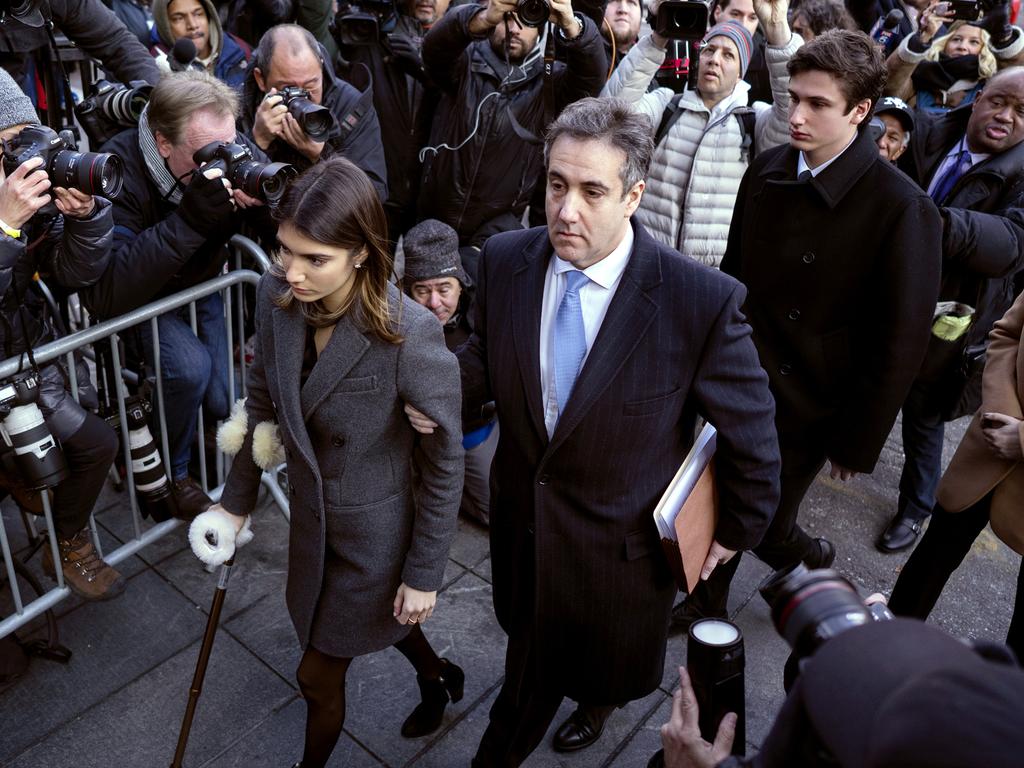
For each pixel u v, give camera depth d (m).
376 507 2.07
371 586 2.12
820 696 0.75
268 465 2.18
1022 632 2.57
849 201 2.50
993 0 4.00
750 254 2.69
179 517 3.08
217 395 3.34
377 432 2.00
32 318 2.54
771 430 1.99
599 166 1.77
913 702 0.66
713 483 2.09
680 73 3.77
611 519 2.04
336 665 2.23
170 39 3.88
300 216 1.76
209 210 2.52
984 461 2.48
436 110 3.76
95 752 2.57
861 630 0.78
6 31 2.98
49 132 2.24
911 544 3.66
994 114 3.17
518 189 3.64
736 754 1.43
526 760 2.60
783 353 2.71
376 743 2.63
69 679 2.78
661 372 1.95
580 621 2.15
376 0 3.71
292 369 1.98
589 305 2.00
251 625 3.02
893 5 5.45
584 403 1.94
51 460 2.42
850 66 2.36
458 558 3.37
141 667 2.84
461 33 3.35
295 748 2.62
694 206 3.42
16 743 2.58
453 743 2.65
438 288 3.15
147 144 2.73
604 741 2.68
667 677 2.90
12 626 2.66
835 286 2.56
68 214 2.35
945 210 2.97
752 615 3.22
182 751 2.39
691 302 1.93
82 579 2.81
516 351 2.03
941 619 3.30
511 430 2.09
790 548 2.95
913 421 3.55
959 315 3.18
